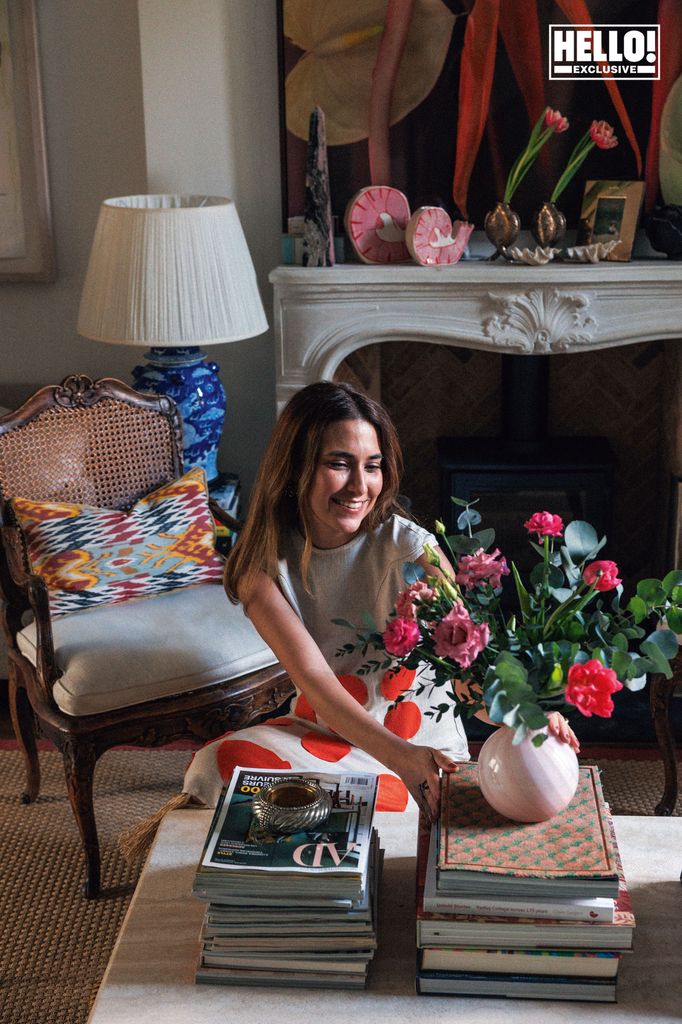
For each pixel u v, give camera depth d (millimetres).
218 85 3279
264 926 1337
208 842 1386
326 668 1706
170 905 1491
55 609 2438
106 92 3439
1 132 3428
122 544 2545
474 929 1306
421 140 3271
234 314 2953
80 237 3570
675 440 3393
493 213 3170
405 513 1910
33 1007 2029
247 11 3213
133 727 2295
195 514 2650
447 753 1918
